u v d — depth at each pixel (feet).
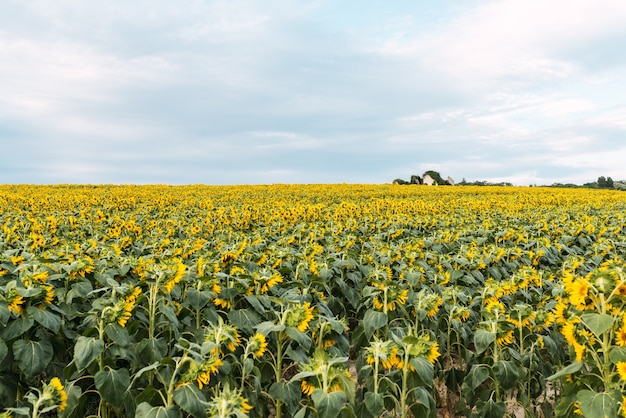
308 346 15.67
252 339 16.34
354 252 31.42
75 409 15.55
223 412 11.36
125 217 55.31
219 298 20.44
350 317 26.99
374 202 79.71
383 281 22.30
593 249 39.47
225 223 55.57
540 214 63.26
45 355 16.48
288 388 15.90
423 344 15.20
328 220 57.00
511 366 17.35
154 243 36.14
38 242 35.27
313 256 29.48
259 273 21.72
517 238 42.86
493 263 33.78
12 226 48.96
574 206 79.51
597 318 13.48
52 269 21.58
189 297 19.27
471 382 17.84
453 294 22.25
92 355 14.78
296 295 20.71
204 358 14.08
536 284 27.55
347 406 13.98
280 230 48.34
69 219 49.73
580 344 14.70
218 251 31.48
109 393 14.79
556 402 19.75
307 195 100.94
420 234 50.26
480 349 17.60
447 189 137.28
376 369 14.93
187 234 45.70
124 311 16.19
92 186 131.54
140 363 16.97
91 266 21.67
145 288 19.61
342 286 25.44
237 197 92.79
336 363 13.73
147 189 119.75
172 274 18.89
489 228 48.01
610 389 13.71
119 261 24.91
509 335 18.26
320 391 12.98
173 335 18.83
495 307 19.62
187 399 13.12
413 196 108.37
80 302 20.88
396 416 16.56
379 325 18.52
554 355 20.93
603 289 14.15
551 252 39.06
